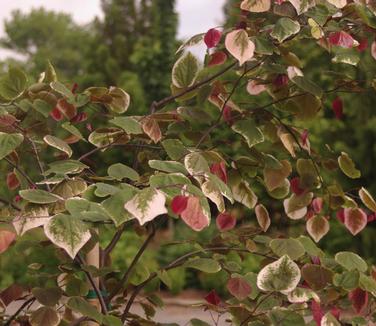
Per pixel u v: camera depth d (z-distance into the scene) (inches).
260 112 106.7
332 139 348.8
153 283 117.4
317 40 101.7
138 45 551.2
